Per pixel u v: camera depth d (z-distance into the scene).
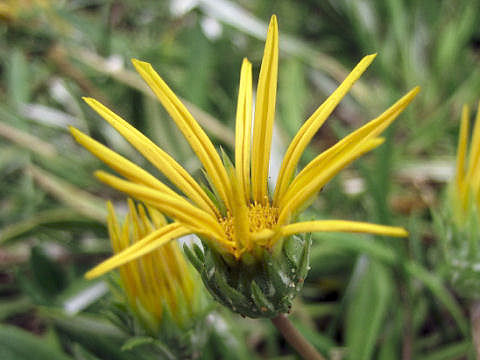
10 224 0.21
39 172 0.19
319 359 0.10
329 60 0.24
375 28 0.26
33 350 0.14
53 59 0.22
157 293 0.12
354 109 0.25
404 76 0.25
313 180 0.08
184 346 0.12
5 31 0.22
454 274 0.13
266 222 0.09
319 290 0.18
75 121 0.22
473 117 0.22
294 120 0.20
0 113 0.22
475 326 0.14
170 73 0.24
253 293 0.09
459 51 0.24
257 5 0.28
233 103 0.23
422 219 0.20
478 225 0.13
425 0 0.26
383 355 0.15
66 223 0.18
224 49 0.24
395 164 0.21
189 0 0.24
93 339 0.14
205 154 0.09
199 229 0.08
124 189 0.07
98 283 0.16
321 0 0.26
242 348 0.15
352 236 0.16
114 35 0.25
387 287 0.15
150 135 0.20
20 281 0.16
